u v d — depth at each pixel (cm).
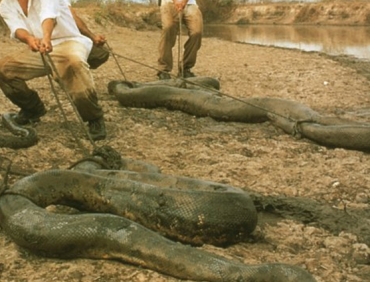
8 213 281
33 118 479
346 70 806
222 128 498
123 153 420
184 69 685
